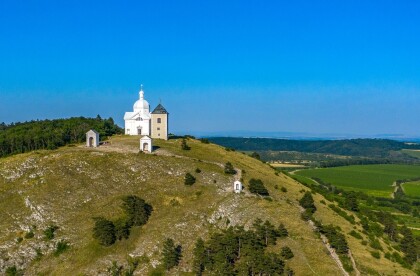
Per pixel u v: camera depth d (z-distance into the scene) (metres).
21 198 150.12
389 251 142.88
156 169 166.12
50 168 162.25
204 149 199.00
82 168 163.38
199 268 122.56
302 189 176.00
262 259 117.94
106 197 151.88
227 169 168.38
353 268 123.00
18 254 131.25
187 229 138.25
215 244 125.56
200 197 152.38
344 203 181.62
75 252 132.38
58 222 141.38
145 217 142.62
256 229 132.12
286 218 141.38
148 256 130.00
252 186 156.25
